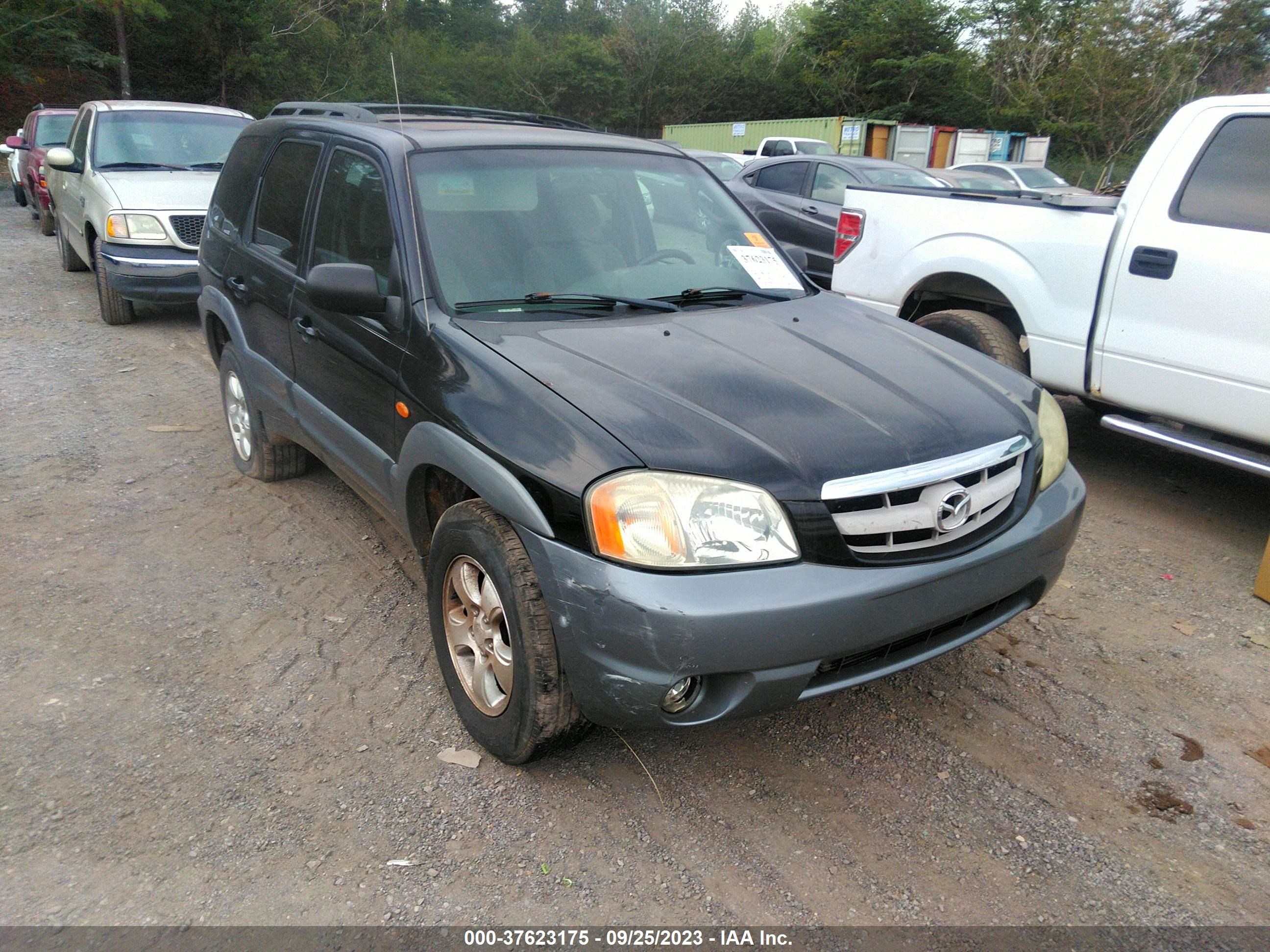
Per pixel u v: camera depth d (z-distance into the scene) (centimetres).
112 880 226
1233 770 277
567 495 227
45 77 2555
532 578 239
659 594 214
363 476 339
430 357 282
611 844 242
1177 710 306
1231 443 425
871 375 277
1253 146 403
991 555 246
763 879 232
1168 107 3120
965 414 262
